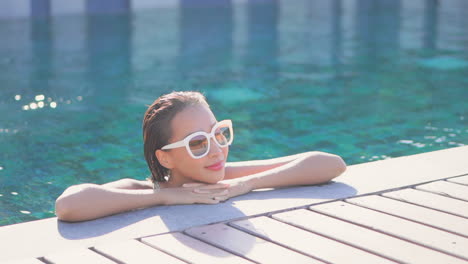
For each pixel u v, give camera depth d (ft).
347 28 33.81
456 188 9.40
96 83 21.17
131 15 39.09
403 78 21.39
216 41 29.84
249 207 8.77
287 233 7.89
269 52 26.94
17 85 20.88
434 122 15.85
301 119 16.40
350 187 9.56
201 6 43.98
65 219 8.34
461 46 27.73
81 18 37.52
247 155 13.48
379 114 16.75
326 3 46.19
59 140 14.80
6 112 17.51
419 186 9.53
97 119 16.67
